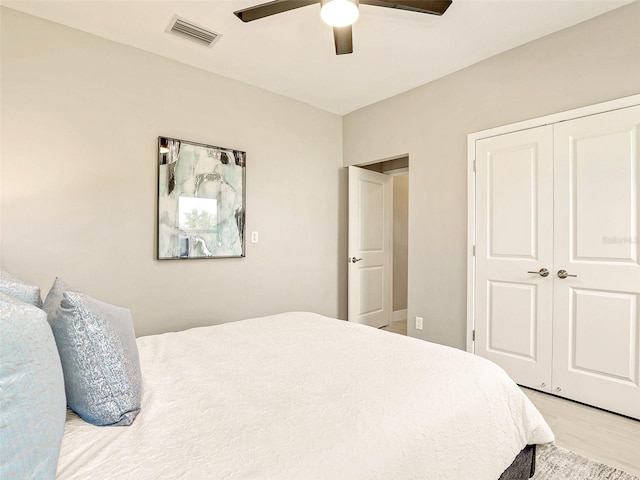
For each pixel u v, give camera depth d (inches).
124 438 34.8
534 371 101.0
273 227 136.9
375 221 167.5
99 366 38.1
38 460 26.7
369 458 33.1
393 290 190.7
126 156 102.3
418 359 57.1
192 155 114.1
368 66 115.7
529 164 101.8
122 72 101.7
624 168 85.4
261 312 132.9
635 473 63.4
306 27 94.0
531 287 101.7
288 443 33.8
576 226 93.0
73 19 90.7
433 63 113.9
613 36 86.9
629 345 84.7
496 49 105.4
